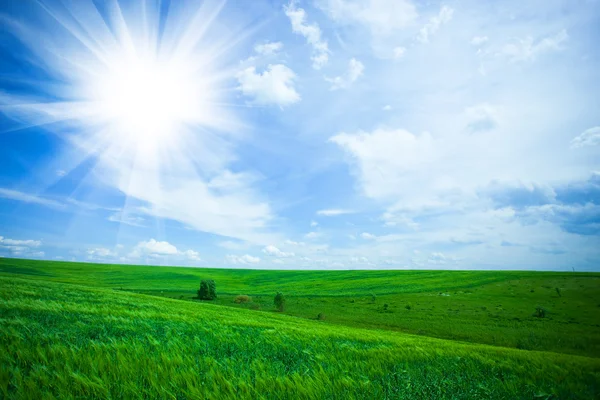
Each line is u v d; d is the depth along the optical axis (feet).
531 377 28.60
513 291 280.51
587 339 140.26
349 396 19.51
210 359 24.82
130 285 342.23
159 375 19.62
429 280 355.77
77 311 46.65
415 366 29.60
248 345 35.76
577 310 211.61
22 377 17.46
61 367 19.63
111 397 16.33
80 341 26.84
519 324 169.17
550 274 368.48
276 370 24.70
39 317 38.11
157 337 33.68
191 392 17.22
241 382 19.16
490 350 50.19
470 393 23.16
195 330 43.27
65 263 516.32
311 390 19.51
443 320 176.35
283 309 204.85
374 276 414.21
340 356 32.65
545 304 230.68
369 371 26.66
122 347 25.32
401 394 21.35
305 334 51.16
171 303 106.73
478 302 239.30
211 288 255.29
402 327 158.20
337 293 297.94
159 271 494.18
